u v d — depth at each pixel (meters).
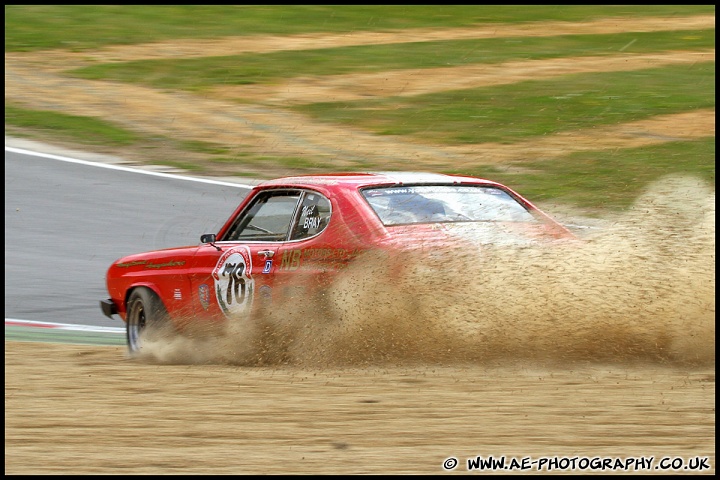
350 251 21.67
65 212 45.66
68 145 59.09
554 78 78.75
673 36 95.06
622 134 62.25
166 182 51.66
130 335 27.22
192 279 25.30
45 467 14.75
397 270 21.14
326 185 23.41
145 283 26.59
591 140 61.03
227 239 25.44
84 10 103.44
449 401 18.05
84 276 36.56
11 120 64.31
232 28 98.75
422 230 21.84
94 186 50.25
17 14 99.75
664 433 15.80
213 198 48.78
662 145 59.12
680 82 76.50
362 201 22.44
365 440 15.77
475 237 21.78
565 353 20.94
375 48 90.81
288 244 23.20
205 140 61.78
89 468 14.68
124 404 18.58
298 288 22.44
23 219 44.44
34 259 38.69
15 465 14.90
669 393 18.28
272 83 78.12
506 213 23.38
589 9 110.00
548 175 53.31
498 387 19.05
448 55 88.12
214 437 16.16
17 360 23.72
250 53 88.44
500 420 16.75
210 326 24.86
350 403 18.11
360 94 74.75
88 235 42.25
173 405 18.41
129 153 58.00
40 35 92.12
